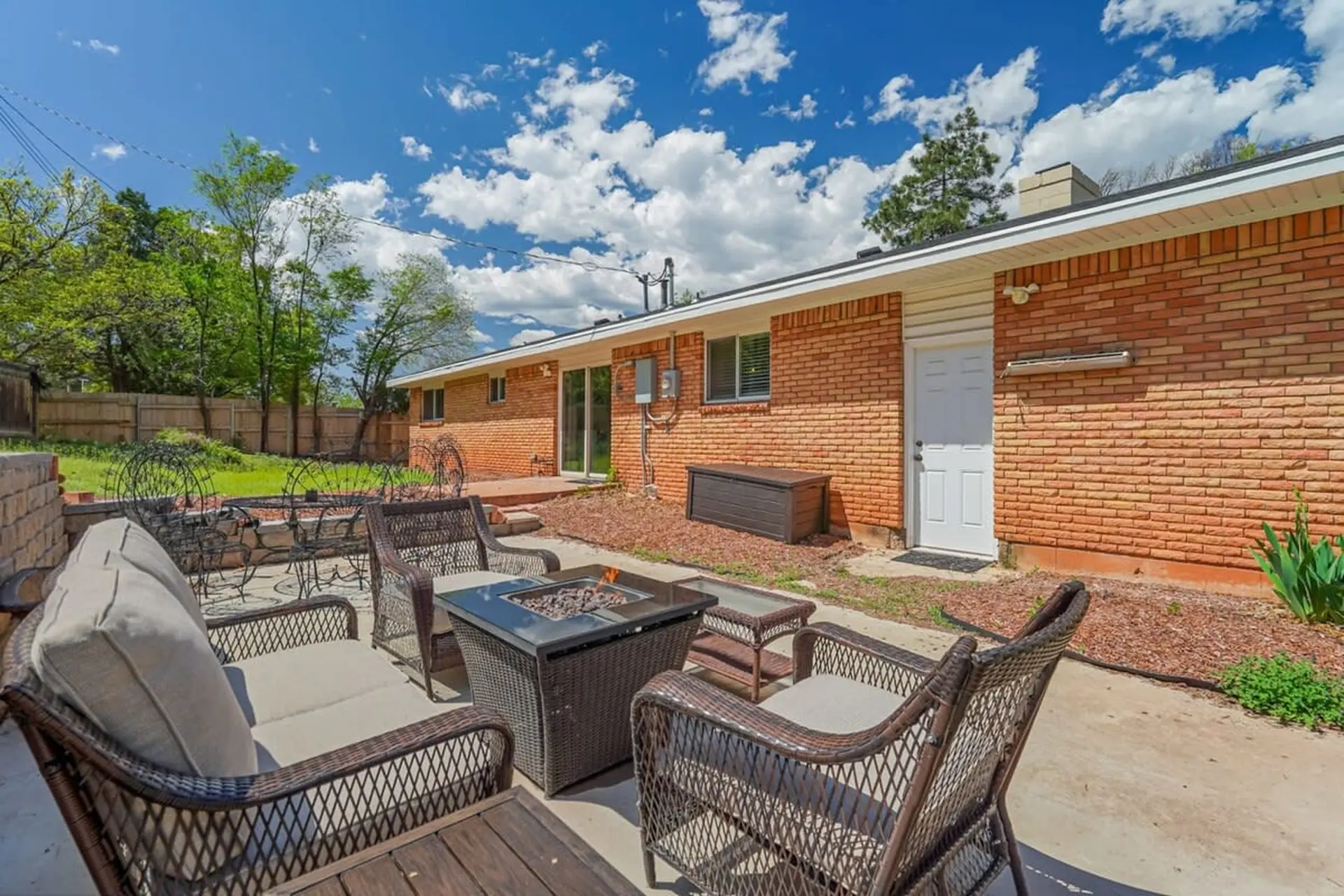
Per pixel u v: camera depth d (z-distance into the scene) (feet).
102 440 49.24
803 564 19.56
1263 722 9.27
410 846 4.12
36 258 39.27
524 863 3.98
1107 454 17.08
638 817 7.32
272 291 62.69
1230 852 6.56
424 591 10.28
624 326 30.30
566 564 19.89
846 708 6.51
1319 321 14.06
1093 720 9.36
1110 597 14.62
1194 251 15.66
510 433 43.04
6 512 10.32
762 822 5.16
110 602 4.10
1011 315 18.78
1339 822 7.01
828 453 23.70
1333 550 13.53
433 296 75.25
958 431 20.63
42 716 3.46
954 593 16.21
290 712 6.56
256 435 59.06
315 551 17.75
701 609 8.89
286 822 4.66
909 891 4.57
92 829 3.75
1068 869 6.32
